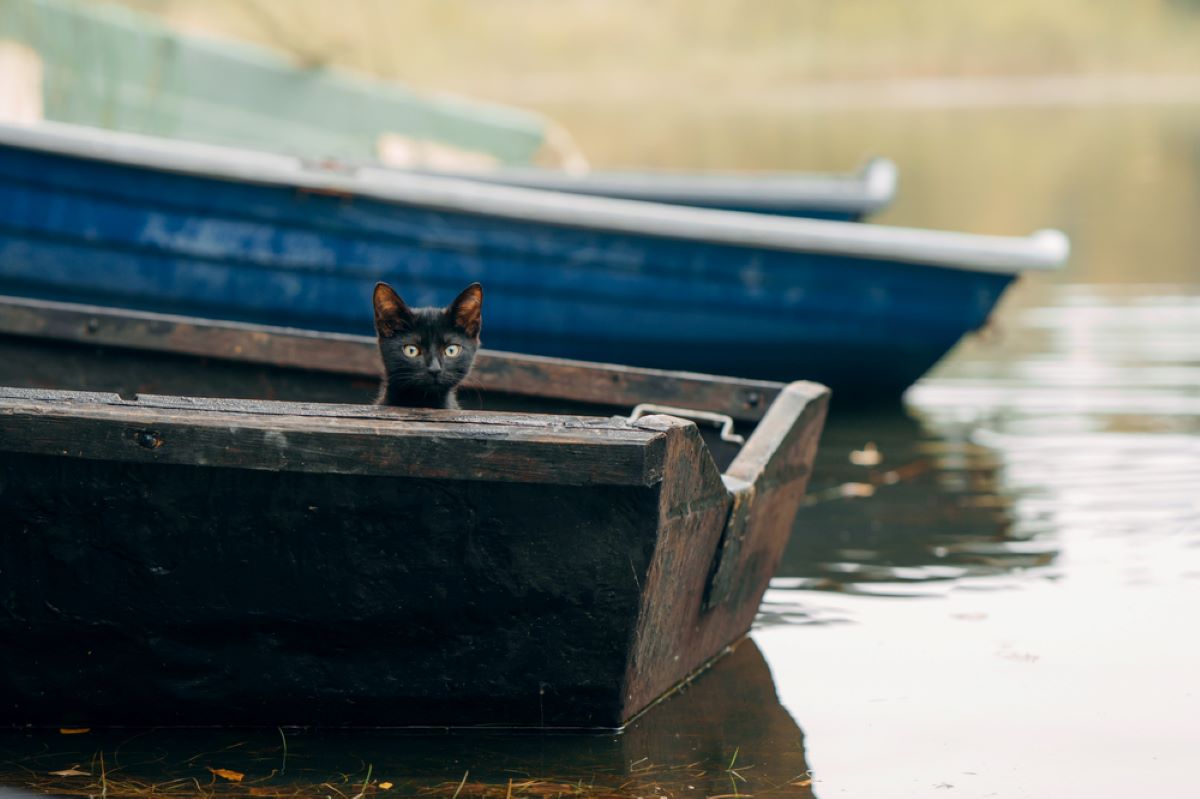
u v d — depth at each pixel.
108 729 4.38
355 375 6.16
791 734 4.48
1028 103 41.09
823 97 44.78
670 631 4.57
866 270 8.58
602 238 8.12
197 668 4.27
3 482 4.02
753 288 8.48
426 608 4.18
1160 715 4.62
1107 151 26.23
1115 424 8.77
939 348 9.00
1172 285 13.34
